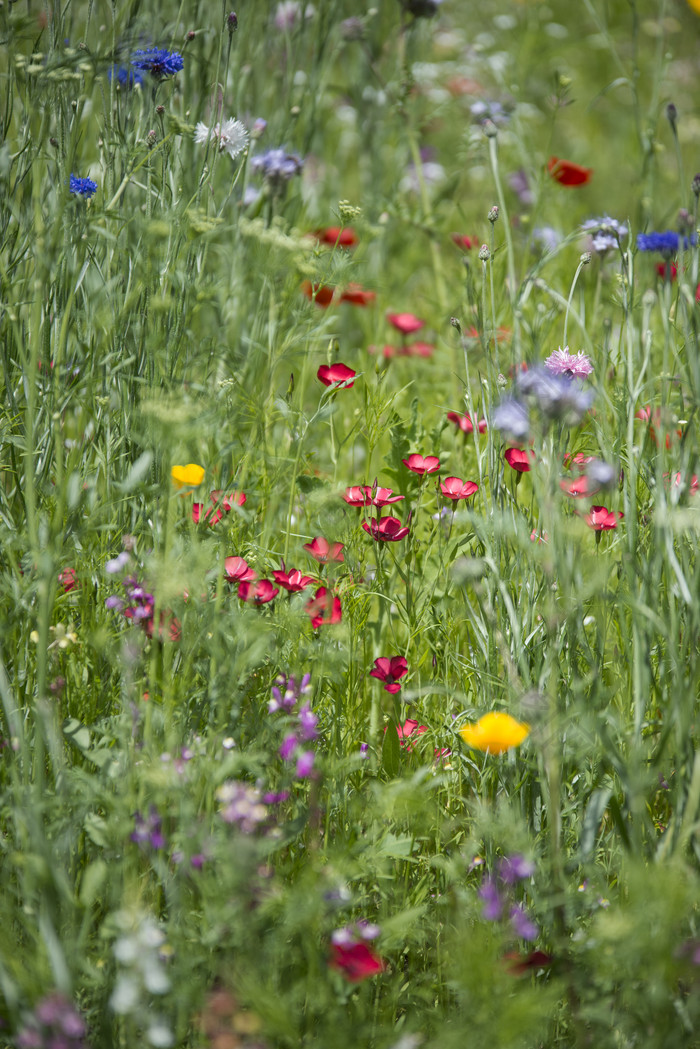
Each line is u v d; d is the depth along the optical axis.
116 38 2.17
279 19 3.25
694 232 1.86
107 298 2.00
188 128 2.00
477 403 2.47
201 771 1.45
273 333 2.22
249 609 1.61
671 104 2.24
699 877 1.43
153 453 1.83
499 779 1.69
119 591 1.79
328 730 1.75
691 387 1.69
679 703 1.46
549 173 3.19
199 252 2.18
